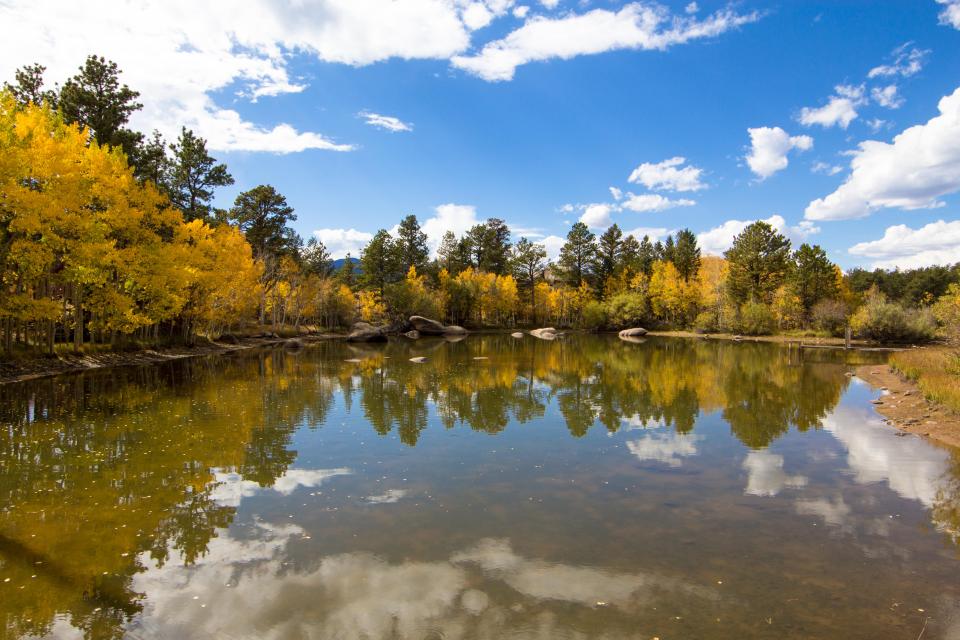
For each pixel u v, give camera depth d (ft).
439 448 43.88
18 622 19.08
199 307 126.11
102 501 31.01
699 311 270.87
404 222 305.32
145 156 115.65
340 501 31.53
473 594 21.16
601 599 20.83
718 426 52.80
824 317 207.51
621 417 57.00
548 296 323.57
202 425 50.29
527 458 41.19
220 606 20.18
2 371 73.15
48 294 87.04
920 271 328.90
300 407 60.39
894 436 48.65
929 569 23.57
